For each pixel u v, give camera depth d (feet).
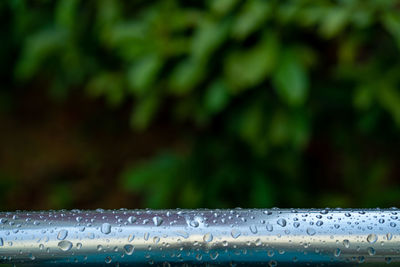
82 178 10.11
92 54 8.35
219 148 7.98
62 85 8.98
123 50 7.26
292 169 7.84
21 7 8.07
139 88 6.82
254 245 1.68
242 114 7.23
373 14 6.40
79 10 7.99
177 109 7.72
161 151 8.37
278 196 7.81
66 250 1.69
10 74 10.26
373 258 1.66
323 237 1.68
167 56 6.93
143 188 9.00
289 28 6.63
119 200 9.85
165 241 1.70
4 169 10.14
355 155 8.20
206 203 7.71
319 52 7.53
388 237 1.67
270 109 7.11
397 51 7.00
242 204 7.80
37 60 8.46
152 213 1.82
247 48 7.02
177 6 7.14
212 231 1.71
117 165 10.02
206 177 7.91
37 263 1.68
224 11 6.66
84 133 10.44
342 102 7.65
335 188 8.74
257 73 6.38
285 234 1.69
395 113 6.77
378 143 8.30
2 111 10.61
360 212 1.83
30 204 9.91
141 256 1.69
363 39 6.81
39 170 10.19
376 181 8.06
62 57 8.31
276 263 1.67
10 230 1.71
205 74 7.02
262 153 7.30
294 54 6.45
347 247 1.66
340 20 6.24
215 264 1.68
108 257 1.68
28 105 10.76
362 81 6.99
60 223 1.74
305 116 6.95
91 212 1.86
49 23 8.31
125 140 10.20
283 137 6.96
